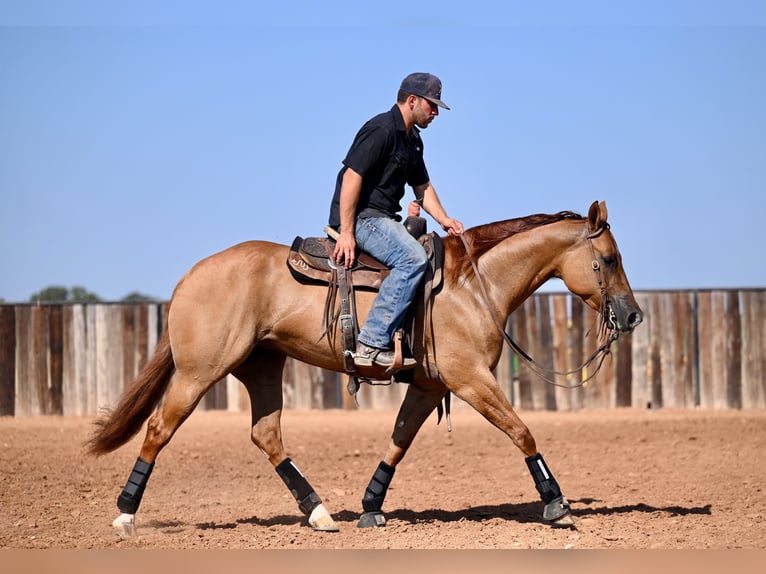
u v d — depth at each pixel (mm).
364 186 9977
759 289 21297
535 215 10453
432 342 9805
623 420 19688
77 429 19016
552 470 14461
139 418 10070
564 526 9953
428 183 10516
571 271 10234
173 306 9797
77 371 21297
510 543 9172
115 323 21359
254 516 11078
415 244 9641
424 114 9938
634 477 13656
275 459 10305
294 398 22062
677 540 9266
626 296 10117
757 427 18250
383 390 22062
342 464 15281
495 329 9945
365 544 9227
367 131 9820
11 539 9383
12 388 21172
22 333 21219
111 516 10766
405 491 12953
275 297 9828
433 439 17859
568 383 21453
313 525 10039
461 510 11445
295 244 10023
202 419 20828
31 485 12812
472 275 9992
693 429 18172
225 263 9820
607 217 10203
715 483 12984
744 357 21328
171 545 9156
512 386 21688
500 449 16641
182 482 13516
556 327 21531
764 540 9266
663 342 21500
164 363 10094
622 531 9750
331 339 9797
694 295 21500
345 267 9789
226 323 9641
